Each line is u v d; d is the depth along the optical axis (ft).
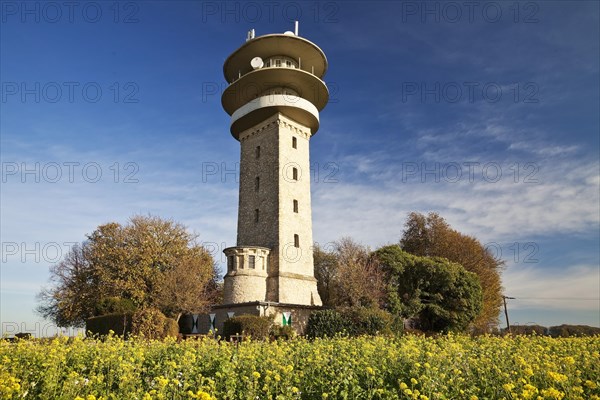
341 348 46.21
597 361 32.76
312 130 143.13
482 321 161.89
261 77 130.62
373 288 117.08
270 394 27.78
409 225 184.65
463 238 173.78
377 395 27.76
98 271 127.44
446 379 29.22
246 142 141.79
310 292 122.52
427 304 128.26
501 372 29.99
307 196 133.80
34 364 34.01
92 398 21.35
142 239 131.23
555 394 22.16
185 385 26.68
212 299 136.87
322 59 140.67
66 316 132.98
